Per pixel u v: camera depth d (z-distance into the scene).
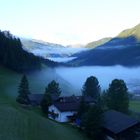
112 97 109.00
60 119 99.25
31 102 123.88
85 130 78.94
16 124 62.69
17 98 124.31
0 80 159.25
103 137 78.06
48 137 62.34
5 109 74.38
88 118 78.56
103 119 80.50
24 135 57.12
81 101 95.38
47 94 111.56
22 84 125.69
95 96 135.25
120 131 75.81
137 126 78.12
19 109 81.62
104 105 113.56
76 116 96.38
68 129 81.81
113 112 87.38
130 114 110.50
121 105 107.81
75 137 72.56
